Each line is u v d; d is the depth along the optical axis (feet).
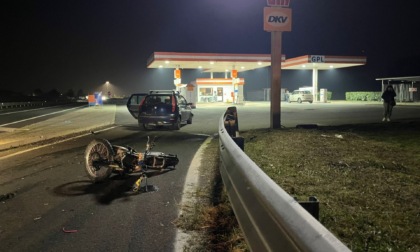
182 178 23.95
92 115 91.20
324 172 23.15
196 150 35.94
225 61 133.59
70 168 27.86
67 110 129.18
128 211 17.58
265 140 38.14
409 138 38.58
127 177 24.58
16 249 13.46
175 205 18.30
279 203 7.46
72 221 16.34
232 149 14.96
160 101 58.85
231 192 14.11
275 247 7.37
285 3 48.93
